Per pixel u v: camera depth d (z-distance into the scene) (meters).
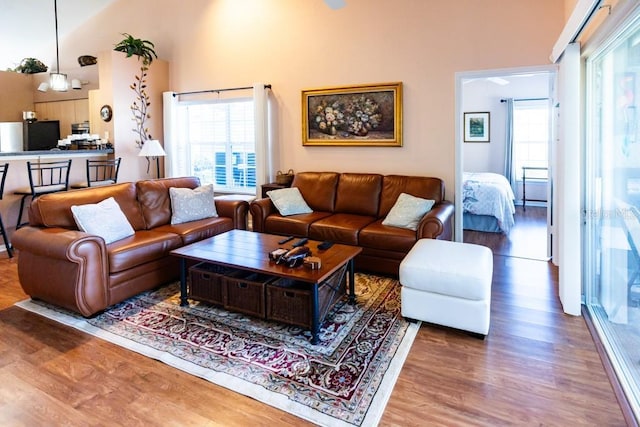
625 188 2.47
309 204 4.91
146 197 4.14
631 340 2.40
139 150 6.19
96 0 6.73
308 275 2.60
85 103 7.52
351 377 2.25
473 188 5.64
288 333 2.76
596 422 1.87
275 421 1.92
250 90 5.80
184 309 3.16
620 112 2.53
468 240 5.27
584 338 2.64
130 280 3.24
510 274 3.94
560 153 3.16
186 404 2.04
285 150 5.59
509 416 1.92
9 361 2.44
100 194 3.79
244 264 2.83
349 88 5.01
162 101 6.43
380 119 4.89
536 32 4.12
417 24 4.62
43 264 3.06
